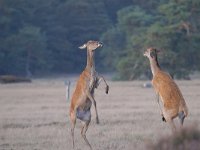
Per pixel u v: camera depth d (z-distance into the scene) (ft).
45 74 488.85
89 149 90.99
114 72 485.56
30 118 134.92
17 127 120.06
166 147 60.64
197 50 368.48
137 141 94.32
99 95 202.49
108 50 474.08
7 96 209.46
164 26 374.02
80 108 93.40
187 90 216.13
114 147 91.09
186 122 115.03
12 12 494.18
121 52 449.48
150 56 94.22
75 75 493.77
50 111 151.53
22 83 310.04
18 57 474.49
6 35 489.26
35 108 161.17
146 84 246.47
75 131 110.52
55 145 95.50
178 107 89.25
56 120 129.70
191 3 382.01
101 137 100.89
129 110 146.30
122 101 175.94
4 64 471.62
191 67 370.53
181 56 362.33
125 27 444.14
